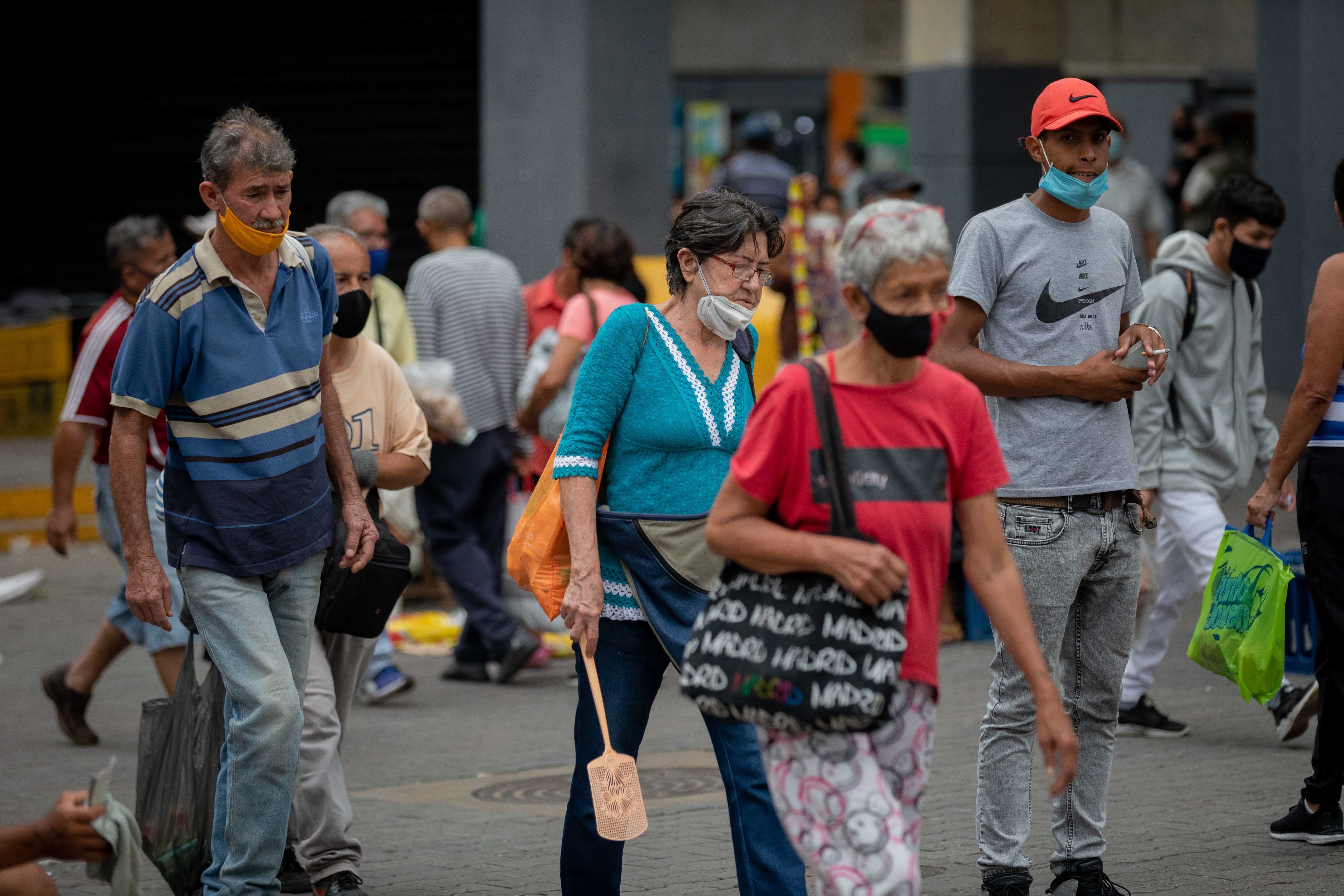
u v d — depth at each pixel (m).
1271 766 11.44
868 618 5.81
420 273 15.83
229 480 7.80
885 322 5.78
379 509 9.30
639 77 27.08
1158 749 12.05
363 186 34.75
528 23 26.88
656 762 12.14
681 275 7.73
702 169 54.75
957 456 6.02
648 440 7.63
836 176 46.62
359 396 9.45
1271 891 8.52
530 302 16.59
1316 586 9.37
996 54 30.33
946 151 30.77
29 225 37.28
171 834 8.37
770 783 6.12
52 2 36.59
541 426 14.78
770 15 54.50
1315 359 9.27
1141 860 9.12
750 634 5.90
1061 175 8.20
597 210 26.81
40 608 20.56
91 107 36.88
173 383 7.76
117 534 12.68
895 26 54.72
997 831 8.18
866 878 5.82
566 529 7.75
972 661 15.77
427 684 15.71
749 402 7.84
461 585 15.59
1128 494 8.38
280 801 7.77
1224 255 12.09
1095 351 8.37
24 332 30.03
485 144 27.38
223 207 7.62
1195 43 45.28
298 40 35.16
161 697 14.41
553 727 13.62
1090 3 44.81
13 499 26.98
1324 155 28.44
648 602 7.61
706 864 9.33
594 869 7.82
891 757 6.02
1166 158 44.97
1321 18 28.28
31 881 6.09
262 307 7.86
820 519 5.87
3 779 11.91
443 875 9.23
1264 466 12.66
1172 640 16.50
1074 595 8.20
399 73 34.56
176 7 35.91
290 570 8.07
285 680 7.80
